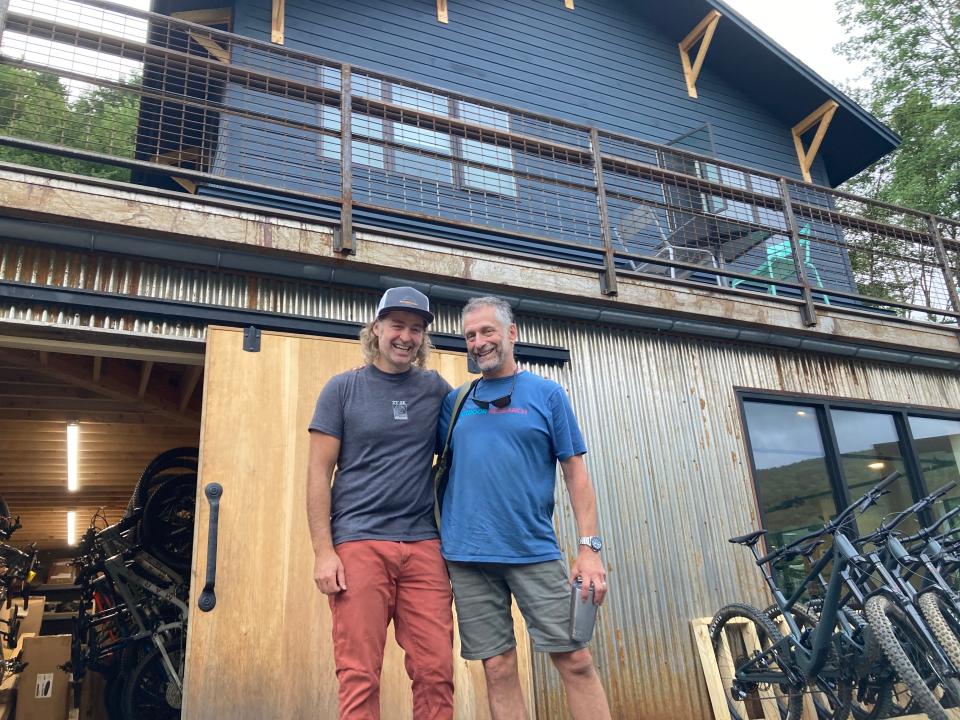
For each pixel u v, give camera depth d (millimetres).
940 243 6605
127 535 5242
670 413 4816
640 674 4059
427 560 2008
